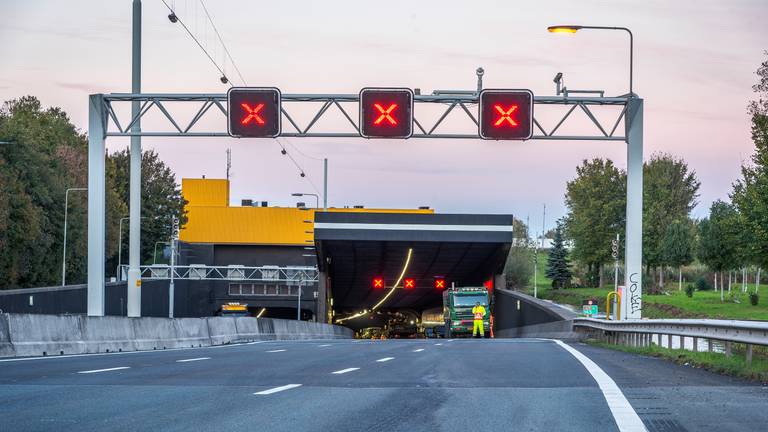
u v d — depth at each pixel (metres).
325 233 99.69
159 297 116.44
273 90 43.28
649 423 13.26
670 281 147.12
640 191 46.16
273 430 12.52
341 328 122.62
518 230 191.88
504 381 20.08
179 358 29.98
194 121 45.41
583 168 130.00
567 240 156.50
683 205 144.38
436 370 23.70
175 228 112.69
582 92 45.78
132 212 48.91
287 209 162.62
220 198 183.25
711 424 13.16
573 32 45.31
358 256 111.75
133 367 24.56
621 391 17.70
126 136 46.03
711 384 19.39
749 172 68.19
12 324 31.94
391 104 43.00
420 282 130.25
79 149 152.38
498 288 112.00
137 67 47.75
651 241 124.00
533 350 37.25
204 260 158.88
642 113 45.88
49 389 17.84
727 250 98.06
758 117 65.06
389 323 184.00
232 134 43.50
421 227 100.25
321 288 111.38
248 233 161.12
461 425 13.06
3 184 97.12
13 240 102.44
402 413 14.38
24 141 108.38
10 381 19.62
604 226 125.38
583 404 15.55
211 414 14.17
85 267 123.56
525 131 43.62
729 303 92.50
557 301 132.25
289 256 162.12
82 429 12.45
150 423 13.12
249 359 29.38
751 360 23.81
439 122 44.28
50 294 73.94
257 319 70.94
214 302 148.50
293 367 24.86
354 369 24.08
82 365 25.27
